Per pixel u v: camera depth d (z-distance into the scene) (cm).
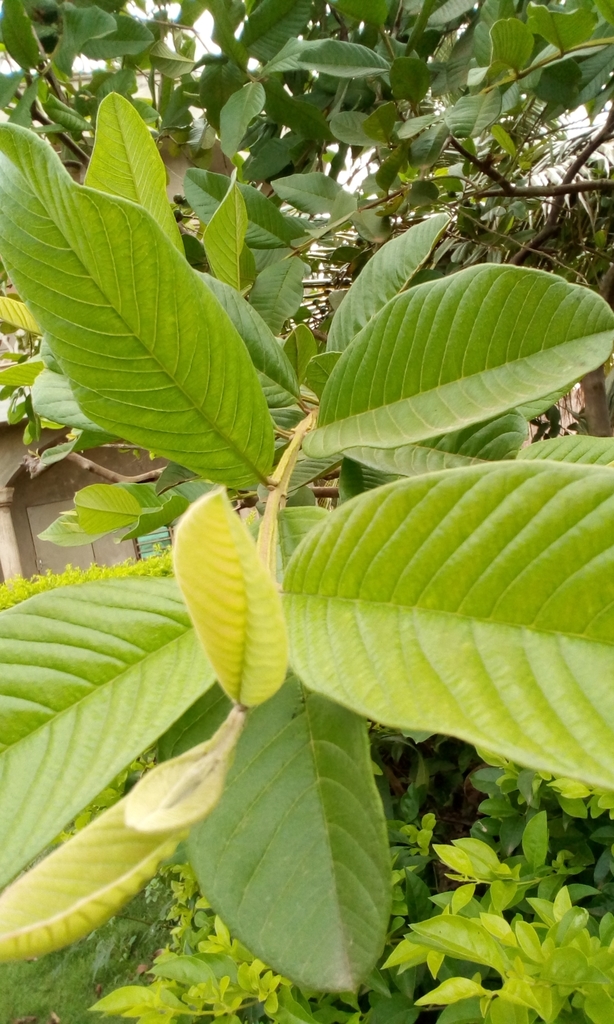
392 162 57
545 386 21
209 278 30
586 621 14
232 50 61
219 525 11
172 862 59
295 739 17
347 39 73
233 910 15
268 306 55
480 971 44
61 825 15
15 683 17
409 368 23
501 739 13
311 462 34
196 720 18
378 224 61
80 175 75
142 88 102
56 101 61
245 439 21
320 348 75
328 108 75
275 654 12
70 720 16
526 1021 32
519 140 81
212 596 12
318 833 16
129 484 41
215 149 98
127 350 18
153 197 27
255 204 56
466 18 69
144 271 18
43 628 17
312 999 49
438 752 77
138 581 18
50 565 341
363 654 15
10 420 84
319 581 17
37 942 10
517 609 15
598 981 32
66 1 68
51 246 17
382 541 16
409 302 24
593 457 30
